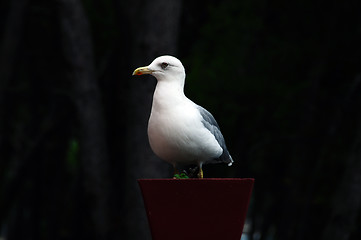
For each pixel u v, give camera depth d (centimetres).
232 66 1634
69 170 2366
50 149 2173
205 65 1672
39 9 1789
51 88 2011
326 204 1702
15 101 2227
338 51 1648
